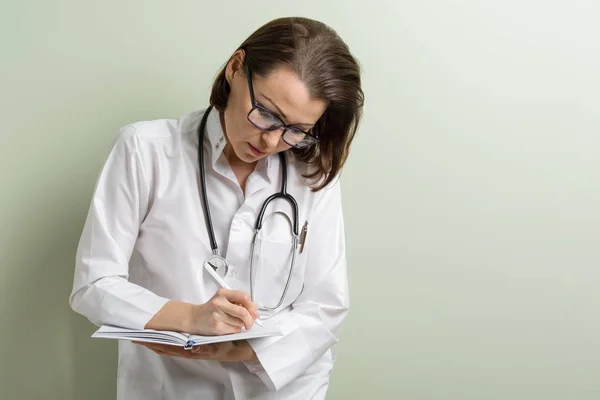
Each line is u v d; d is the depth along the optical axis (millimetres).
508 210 1943
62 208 1665
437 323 1947
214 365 1442
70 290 1699
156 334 1210
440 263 1928
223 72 1356
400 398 1958
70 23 1608
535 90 1915
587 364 2020
